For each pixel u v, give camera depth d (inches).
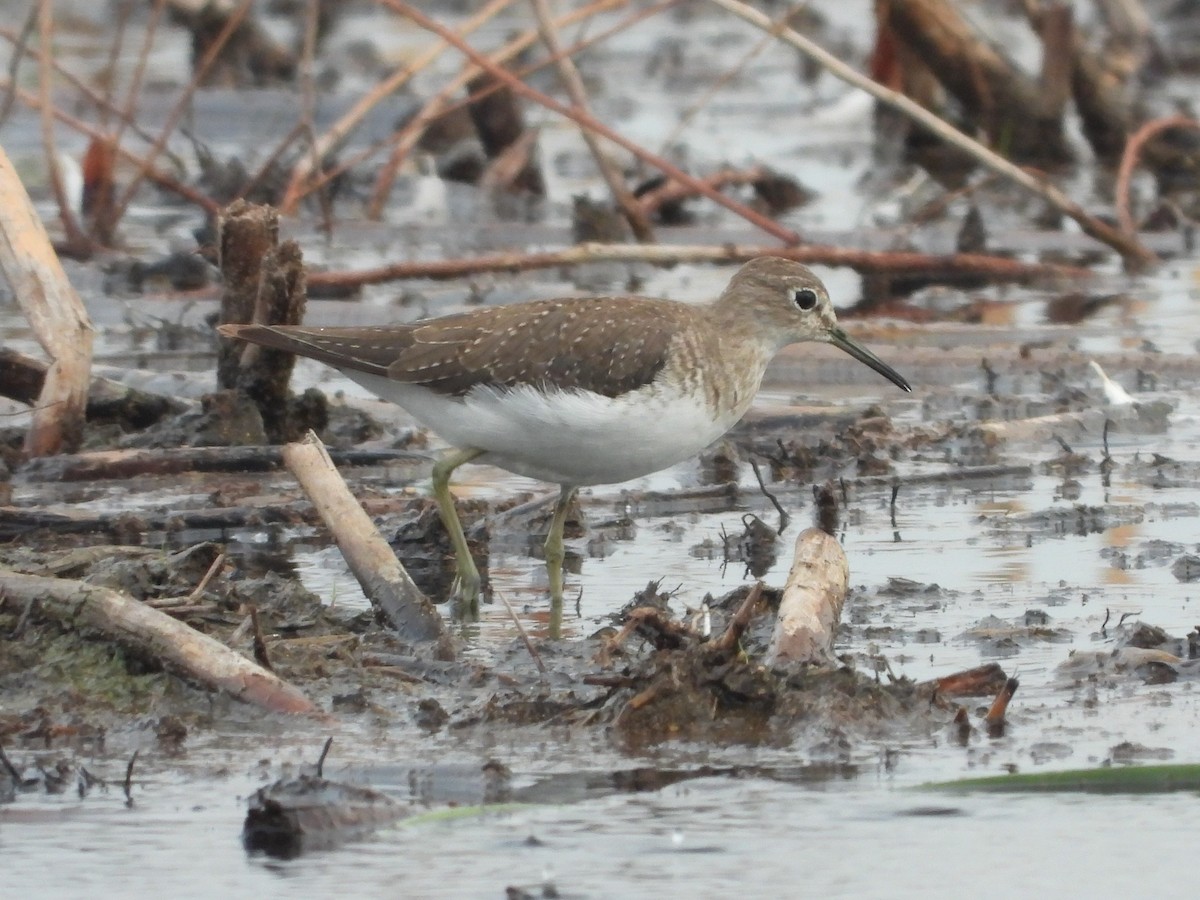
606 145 1057.5
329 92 1069.1
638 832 319.9
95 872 305.6
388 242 887.7
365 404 646.5
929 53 981.8
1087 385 683.4
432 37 1269.7
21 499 538.3
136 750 360.2
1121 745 354.9
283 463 564.1
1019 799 334.0
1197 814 327.0
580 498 559.2
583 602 464.4
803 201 972.6
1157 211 912.9
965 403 666.2
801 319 516.4
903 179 1007.0
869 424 624.4
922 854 310.5
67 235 846.5
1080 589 463.5
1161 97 1096.2
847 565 439.2
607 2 821.9
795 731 366.6
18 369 587.2
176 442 581.6
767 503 560.1
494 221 935.0
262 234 580.1
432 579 492.1
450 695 392.2
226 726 373.7
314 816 320.2
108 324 768.9
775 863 306.7
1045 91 986.7
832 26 1312.7
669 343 467.5
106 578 427.2
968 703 384.2
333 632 430.3
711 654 376.2
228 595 434.3
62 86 1090.1
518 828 322.0
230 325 494.0
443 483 474.9
